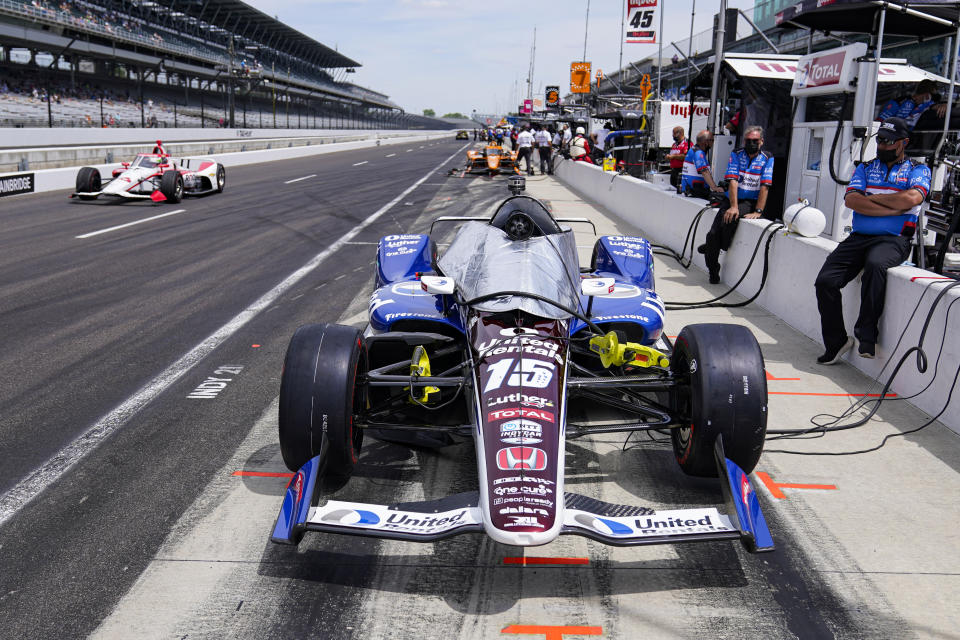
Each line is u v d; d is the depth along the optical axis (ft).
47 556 10.16
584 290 12.53
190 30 235.61
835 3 24.17
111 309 23.57
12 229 40.60
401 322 14.44
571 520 9.14
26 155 68.23
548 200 59.11
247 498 11.75
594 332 13.67
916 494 11.85
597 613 9.00
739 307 23.61
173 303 24.35
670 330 20.83
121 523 11.00
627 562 10.14
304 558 10.18
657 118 60.64
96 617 8.93
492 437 9.60
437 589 9.50
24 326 21.59
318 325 11.48
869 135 23.59
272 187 69.87
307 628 8.73
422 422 14.01
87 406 15.53
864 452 13.37
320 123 312.50
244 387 16.63
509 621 8.85
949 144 26.55
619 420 14.56
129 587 9.50
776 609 9.07
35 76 165.58
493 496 8.93
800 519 11.13
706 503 11.57
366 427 11.23
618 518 9.41
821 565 9.98
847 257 17.24
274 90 234.99
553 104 133.69
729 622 8.83
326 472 11.40
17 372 17.61
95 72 185.26
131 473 12.58
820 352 19.12
